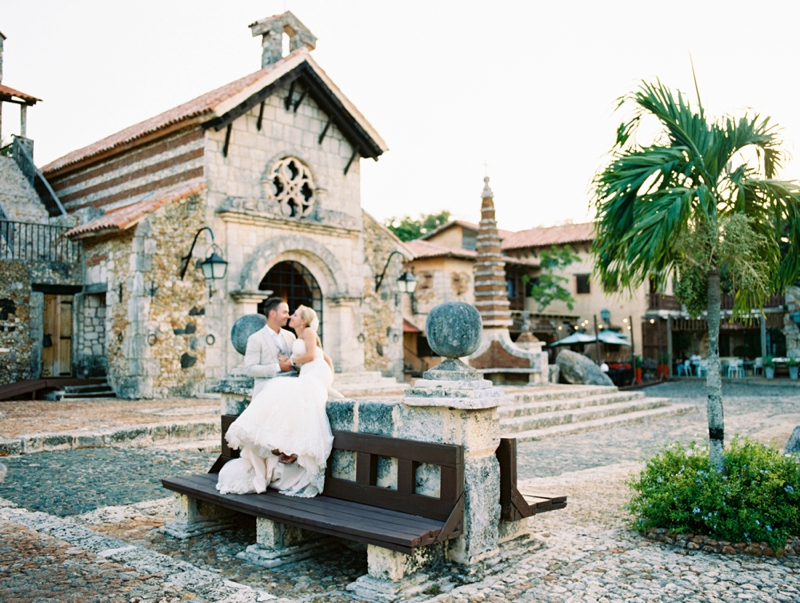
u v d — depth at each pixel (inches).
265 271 671.8
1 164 825.5
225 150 650.8
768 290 258.8
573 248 1439.5
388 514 175.9
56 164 863.1
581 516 244.1
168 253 604.4
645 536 215.0
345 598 161.6
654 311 1349.7
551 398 655.8
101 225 589.9
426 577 168.4
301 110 724.0
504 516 187.2
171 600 145.3
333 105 733.3
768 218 254.2
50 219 726.5
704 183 247.8
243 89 632.4
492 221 843.4
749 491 210.1
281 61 668.7
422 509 173.9
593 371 920.9
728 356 1472.7
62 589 151.1
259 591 151.6
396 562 161.9
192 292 621.0
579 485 299.7
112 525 226.1
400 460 180.9
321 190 735.7
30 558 174.1
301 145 722.2
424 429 180.2
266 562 185.9
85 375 649.6
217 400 580.7
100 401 569.6
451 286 1262.3
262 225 675.4
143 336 584.1
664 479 226.5
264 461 207.5
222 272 579.2
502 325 830.5
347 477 198.5
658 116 251.0
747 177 251.0
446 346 182.9
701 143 244.7
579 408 626.5
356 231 770.8
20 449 349.7
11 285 621.6
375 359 794.2
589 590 166.1
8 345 617.0
